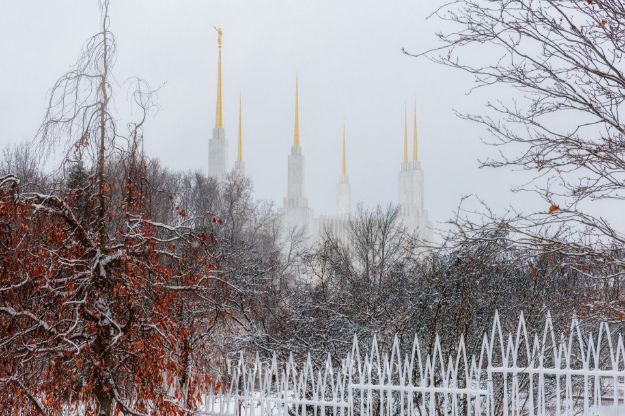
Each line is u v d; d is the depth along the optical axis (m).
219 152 139.00
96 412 9.12
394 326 14.52
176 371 9.64
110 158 9.83
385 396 12.74
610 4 7.40
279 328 17.31
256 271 18.58
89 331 8.91
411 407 8.82
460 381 12.05
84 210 9.60
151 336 9.48
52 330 8.97
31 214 9.09
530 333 12.13
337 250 27.95
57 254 9.09
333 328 16.95
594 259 7.86
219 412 10.55
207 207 43.72
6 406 8.88
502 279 12.58
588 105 7.43
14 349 8.91
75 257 9.39
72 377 8.80
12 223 8.93
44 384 8.99
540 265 11.41
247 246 22.81
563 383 12.46
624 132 7.41
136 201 9.80
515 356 8.25
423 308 13.37
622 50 7.25
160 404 9.27
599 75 7.31
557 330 11.88
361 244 31.22
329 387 13.31
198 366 10.36
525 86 7.66
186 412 9.70
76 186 9.77
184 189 46.16
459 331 12.48
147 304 9.76
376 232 34.75
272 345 16.05
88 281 8.93
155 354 9.27
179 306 10.30
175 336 9.80
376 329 15.77
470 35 7.63
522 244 7.85
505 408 8.33
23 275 8.97
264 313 17.08
